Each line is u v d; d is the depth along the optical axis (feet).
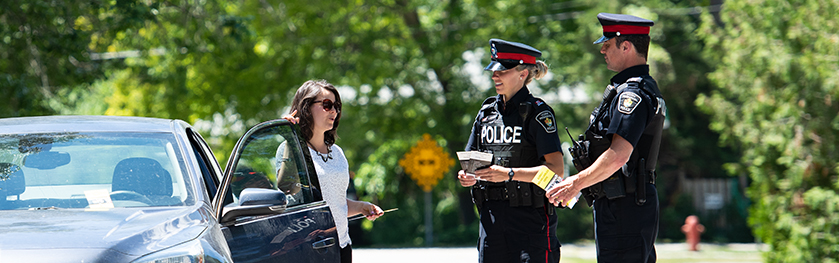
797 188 38.04
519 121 17.40
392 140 90.48
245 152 13.79
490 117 17.89
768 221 40.01
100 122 15.15
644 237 15.96
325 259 15.25
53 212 12.23
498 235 17.81
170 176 13.66
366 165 90.68
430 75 91.81
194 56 70.79
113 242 10.77
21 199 12.84
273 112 86.17
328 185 17.62
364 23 83.82
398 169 93.50
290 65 84.89
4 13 40.50
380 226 111.96
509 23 84.84
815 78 36.01
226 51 53.01
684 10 91.30
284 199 12.99
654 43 90.33
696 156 103.50
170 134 14.76
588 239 98.22
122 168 13.62
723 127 43.50
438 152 65.82
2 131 14.55
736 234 99.25
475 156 16.56
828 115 36.09
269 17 78.64
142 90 86.89
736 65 40.75
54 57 43.73
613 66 16.30
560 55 89.04
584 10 92.02
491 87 88.69
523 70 17.49
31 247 10.44
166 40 53.21
